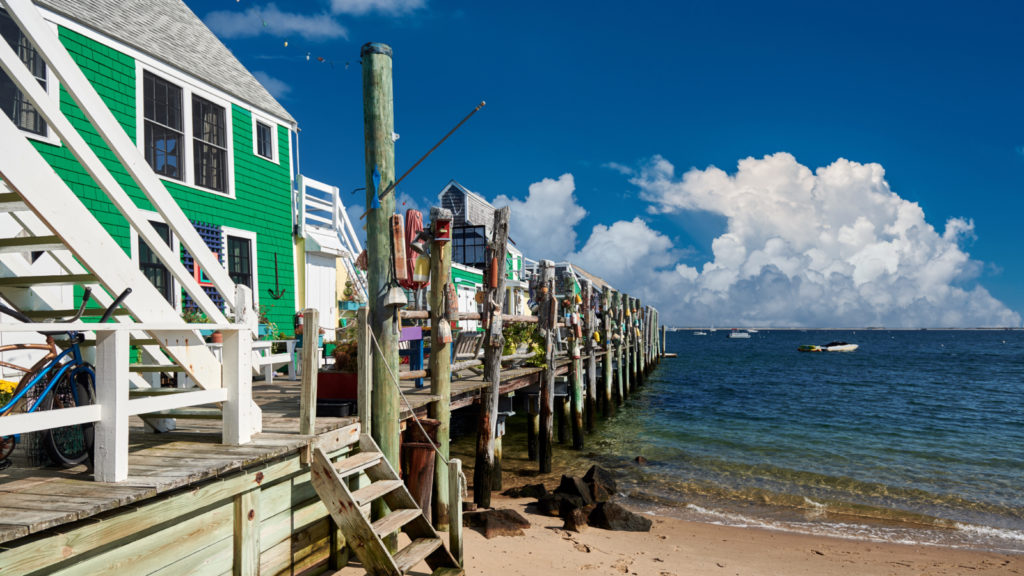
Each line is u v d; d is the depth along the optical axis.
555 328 12.23
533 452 12.62
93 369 3.92
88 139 8.71
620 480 11.38
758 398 25.80
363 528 4.47
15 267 4.68
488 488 8.51
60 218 3.28
